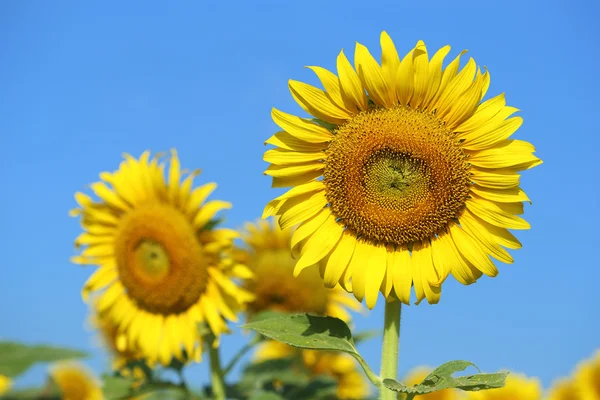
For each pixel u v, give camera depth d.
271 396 1.51
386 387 1.13
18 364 1.00
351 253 1.23
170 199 1.67
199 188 1.65
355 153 1.23
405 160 1.23
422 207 1.22
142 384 1.59
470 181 1.23
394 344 1.19
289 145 1.24
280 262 1.83
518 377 1.52
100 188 1.73
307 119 1.23
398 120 1.23
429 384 1.12
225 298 1.66
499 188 1.21
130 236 1.69
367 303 1.20
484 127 1.21
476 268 1.22
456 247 1.22
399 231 1.23
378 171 1.24
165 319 1.69
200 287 1.66
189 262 1.65
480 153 1.22
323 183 1.24
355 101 1.23
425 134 1.23
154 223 1.67
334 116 1.24
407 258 1.23
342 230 1.24
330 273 1.23
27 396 1.07
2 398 1.06
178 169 1.67
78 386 1.58
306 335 1.16
